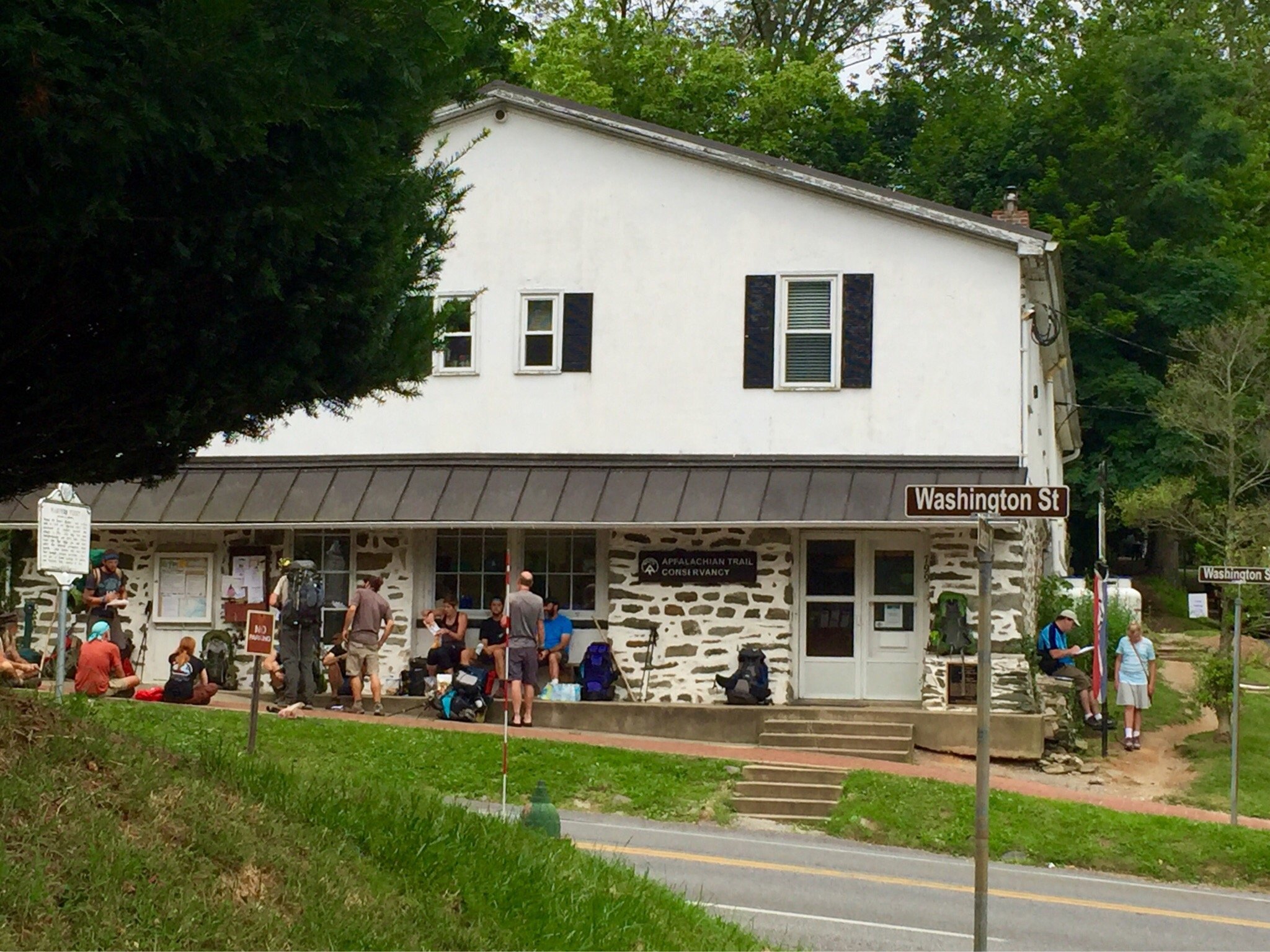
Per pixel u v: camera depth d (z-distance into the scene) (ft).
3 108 23.43
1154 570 158.30
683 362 78.79
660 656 77.05
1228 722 77.41
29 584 82.23
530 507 77.00
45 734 28.53
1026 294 80.12
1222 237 146.92
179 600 83.30
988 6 160.56
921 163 147.33
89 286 27.68
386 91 29.14
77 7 23.13
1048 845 56.70
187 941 23.94
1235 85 156.76
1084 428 141.90
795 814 61.11
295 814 30.30
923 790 61.52
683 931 33.27
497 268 81.25
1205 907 50.06
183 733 55.88
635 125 79.36
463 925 28.60
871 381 76.64
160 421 30.35
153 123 24.30
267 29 25.17
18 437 30.60
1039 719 70.69
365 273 31.09
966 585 74.28
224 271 27.84
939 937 42.09
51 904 23.18
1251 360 126.93
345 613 81.46
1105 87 145.79
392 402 81.51
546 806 39.99
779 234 78.28
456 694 74.18
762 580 76.54
